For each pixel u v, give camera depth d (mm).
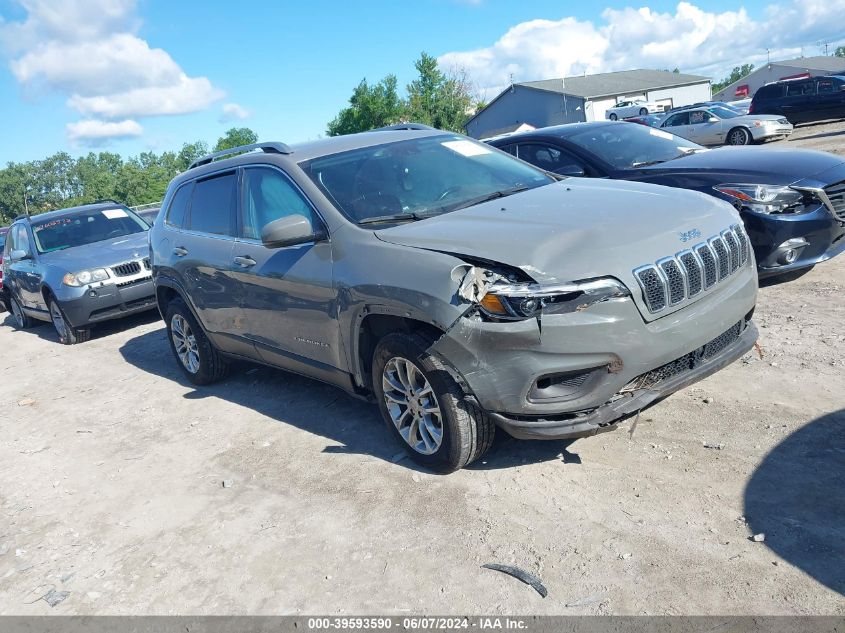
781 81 26109
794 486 3314
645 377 3521
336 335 4273
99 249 9688
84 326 9352
